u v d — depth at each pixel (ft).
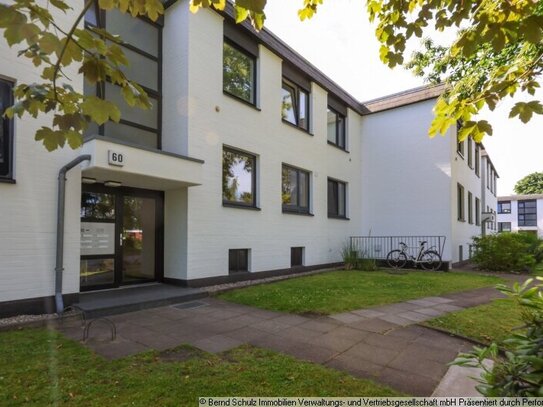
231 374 11.24
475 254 43.21
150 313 19.57
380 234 47.75
